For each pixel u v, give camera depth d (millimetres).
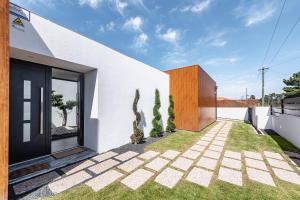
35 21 2748
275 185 2439
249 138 5922
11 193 2129
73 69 4082
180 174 2801
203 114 8430
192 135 6500
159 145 4816
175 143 5098
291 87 12516
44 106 3588
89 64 3775
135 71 5555
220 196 2121
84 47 3664
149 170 2955
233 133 6969
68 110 7371
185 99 7852
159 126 6395
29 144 3311
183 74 7945
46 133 3633
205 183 2484
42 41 2842
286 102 6078
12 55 2879
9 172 2746
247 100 14508
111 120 4414
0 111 1675
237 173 2867
